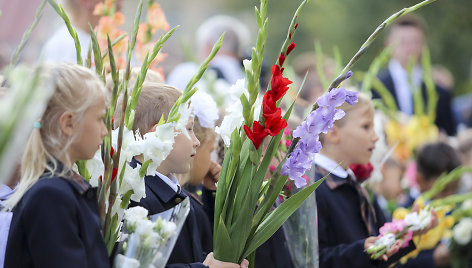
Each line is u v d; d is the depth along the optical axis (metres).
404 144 8.00
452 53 18.27
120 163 3.43
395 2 18.75
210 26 10.02
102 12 5.13
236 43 9.82
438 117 10.47
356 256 4.87
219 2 25.20
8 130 2.39
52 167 3.19
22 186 3.20
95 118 3.22
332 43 19.27
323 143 5.41
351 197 5.28
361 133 5.32
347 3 19.31
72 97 3.16
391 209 7.13
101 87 3.26
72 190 3.19
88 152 3.24
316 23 20.08
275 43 20.80
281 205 3.72
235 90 3.78
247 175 3.67
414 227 5.00
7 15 4.10
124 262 3.31
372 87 10.12
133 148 3.43
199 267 3.70
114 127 4.09
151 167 3.46
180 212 3.48
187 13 25.64
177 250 3.98
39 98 2.48
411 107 10.21
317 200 5.14
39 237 3.09
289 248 4.46
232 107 3.78
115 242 3.42
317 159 5.31
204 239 4.41
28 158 3.21
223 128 3.77
